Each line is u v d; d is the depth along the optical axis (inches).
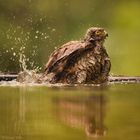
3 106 210.8
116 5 1360.7
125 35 1336.1
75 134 150.3
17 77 398.9
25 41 1088.2
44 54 1096.2
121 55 1244.5
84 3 1317.7
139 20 1366.9
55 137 146.3
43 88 317.4
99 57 390.6
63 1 1279.5
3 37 1067.3
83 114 186.5
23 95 262.5
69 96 254.1
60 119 175.3
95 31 391.2
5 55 976.9
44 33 1202.6
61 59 384.8
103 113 188.7
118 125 163.9
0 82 389.7
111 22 1352.1
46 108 203.6
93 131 154.8
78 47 386.6
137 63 1237.1
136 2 1406.3
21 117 179.9
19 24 1187.9
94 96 254.7
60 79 383.6
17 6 1212.5
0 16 1192.8
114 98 242.4
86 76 384.8
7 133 152.5
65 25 1273.4
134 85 359.6
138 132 151.4
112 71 1204.5
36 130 156.9
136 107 205.5
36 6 1238.9
